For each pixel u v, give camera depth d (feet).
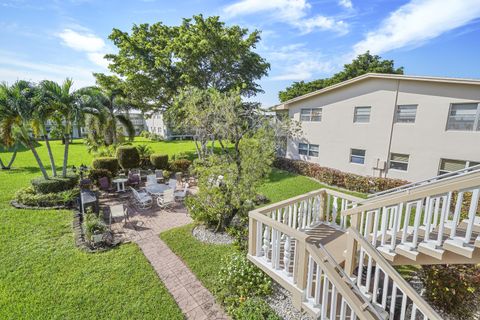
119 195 35.73
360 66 91.09
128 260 18.47
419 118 35.91
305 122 51.44
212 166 23.52
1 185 38.22
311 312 11.56
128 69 58.65
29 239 21.25
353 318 10.35
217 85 66.28
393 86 37.91
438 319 9.12
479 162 31.68
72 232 22.80
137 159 48.47
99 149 54.39
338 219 23.09
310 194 18.79
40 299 14.24
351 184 40.55
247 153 23.00
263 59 71.72
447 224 13.46
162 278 16.58
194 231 23.57
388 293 14.85
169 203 30.96
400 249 11.86
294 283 12.48
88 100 33.96
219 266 17.79
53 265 17.63
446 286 13.46
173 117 53.42
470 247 10.07
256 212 14.90
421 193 11.03
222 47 57.98
